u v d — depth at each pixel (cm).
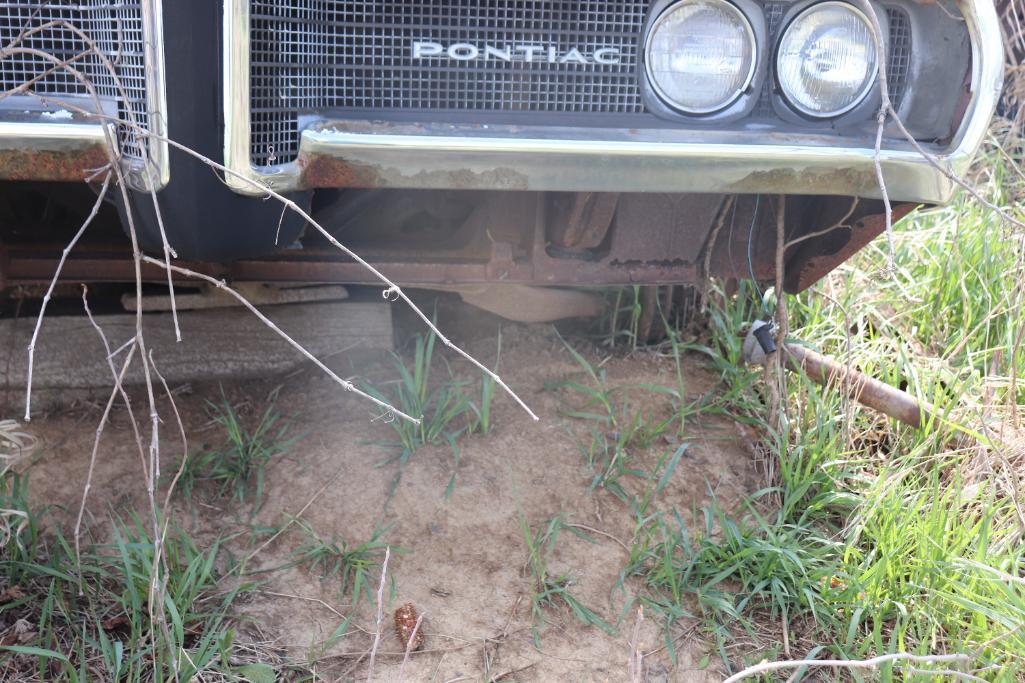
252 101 184
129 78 185
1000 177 379
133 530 232
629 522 247
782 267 266
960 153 209
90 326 288
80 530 231
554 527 239
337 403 288
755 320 314
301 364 304
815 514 253
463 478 257
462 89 204
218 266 262
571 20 204
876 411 291
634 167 203
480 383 301
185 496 246
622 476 262
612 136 204
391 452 266
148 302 286
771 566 227
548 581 226
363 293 311
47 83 190
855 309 339
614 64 207
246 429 274
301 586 222
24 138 182
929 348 331
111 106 187
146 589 211
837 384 287
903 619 215
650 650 210
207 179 190
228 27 177
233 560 227
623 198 261
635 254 271
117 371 287
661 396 300
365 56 199
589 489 256
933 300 344
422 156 196
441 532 239
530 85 205
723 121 212
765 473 265
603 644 211
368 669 201
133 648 195
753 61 210
